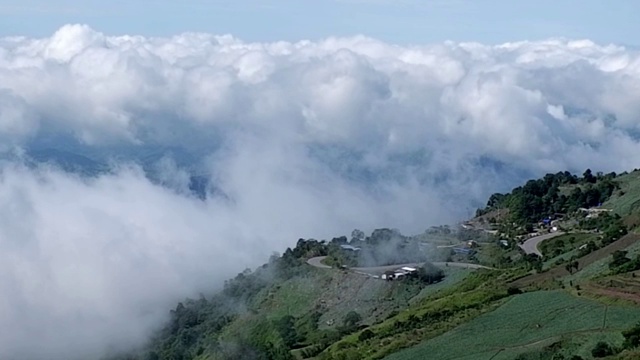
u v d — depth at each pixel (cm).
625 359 9406
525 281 16450
